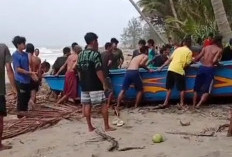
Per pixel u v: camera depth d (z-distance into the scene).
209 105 9.47
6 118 9.28
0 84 6.52
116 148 6.33
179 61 9.07
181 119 8.12
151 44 12.40
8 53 6.60
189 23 18.53
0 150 6.75
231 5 18.22
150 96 9.72
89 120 7.52
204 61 8.98
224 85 9.23
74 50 10.63
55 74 11.77
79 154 6.21
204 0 17.92
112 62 10.32
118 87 9.91
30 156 6.36
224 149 5.96
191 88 9.36
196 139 6.62
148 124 7.91
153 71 9.54
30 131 8.03
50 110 9.80
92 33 7.21
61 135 7.47
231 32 12.66
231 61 9.12
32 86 9.38
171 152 5.98
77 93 10.54
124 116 8.76
